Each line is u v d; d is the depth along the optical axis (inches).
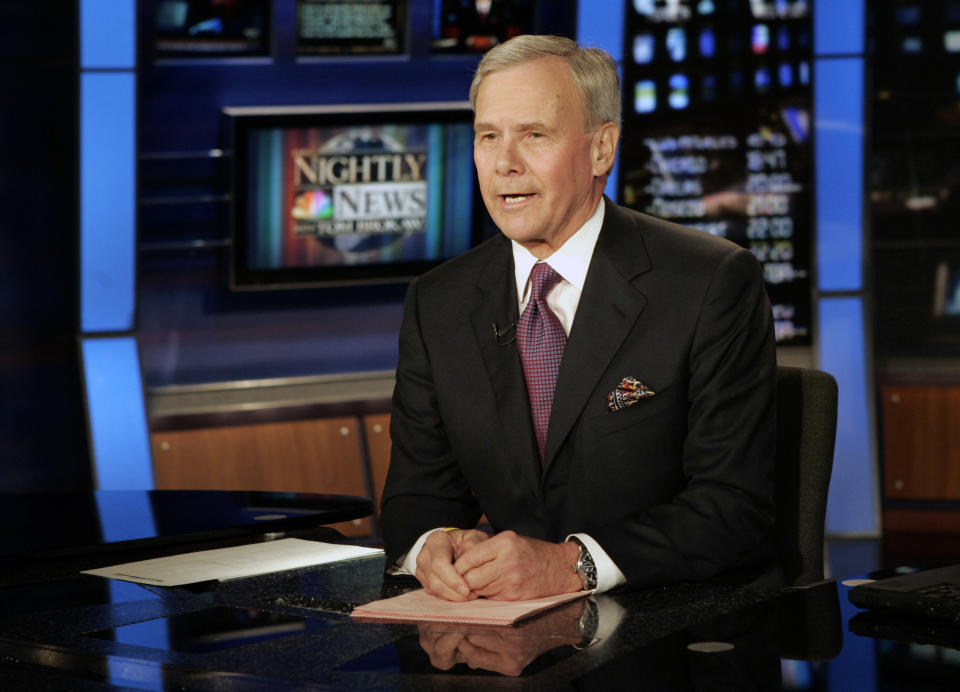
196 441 201.8
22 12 189.5
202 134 202.5
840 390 216.1
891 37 218.7
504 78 66.1
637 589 58.7
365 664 46.2
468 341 71.7
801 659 46.1
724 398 66.5
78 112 193.2
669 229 72.4
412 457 73.9
